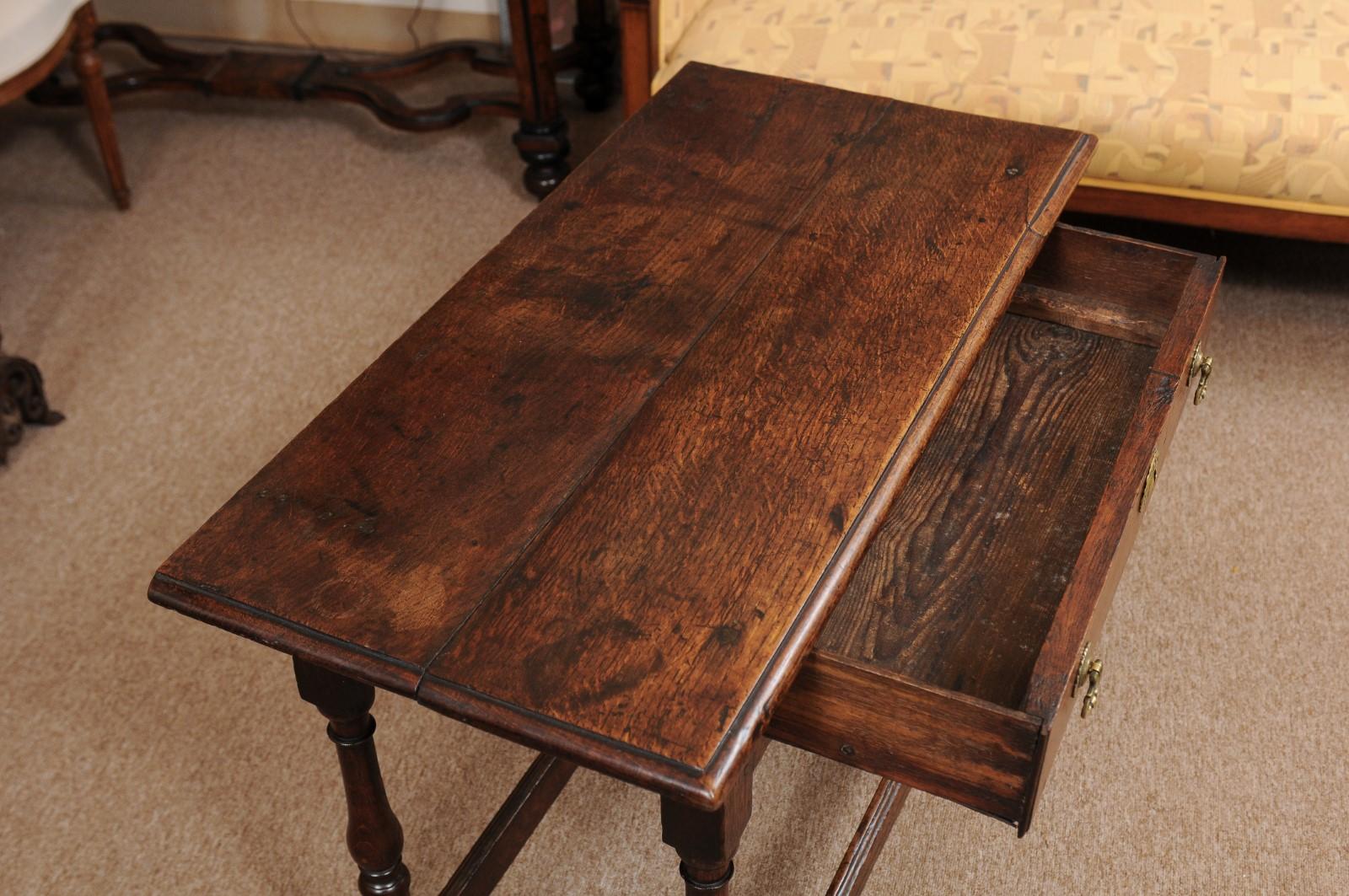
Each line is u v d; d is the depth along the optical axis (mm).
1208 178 1936
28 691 1671
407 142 2688
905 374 1177
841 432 1117
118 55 2963
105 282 2330
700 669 930
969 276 1293
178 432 2033
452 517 1051
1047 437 1415
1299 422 1988
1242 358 2100
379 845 1265
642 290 1277
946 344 1210
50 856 1498
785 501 1058
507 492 1070
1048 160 1460
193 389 2109
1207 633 1694
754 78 1608
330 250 2395
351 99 2562
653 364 1189
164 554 1844
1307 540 1810
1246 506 1858
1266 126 1892
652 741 885
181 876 1479
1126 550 1202
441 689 927
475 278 1294
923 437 1125
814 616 975
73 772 1582
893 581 1265
